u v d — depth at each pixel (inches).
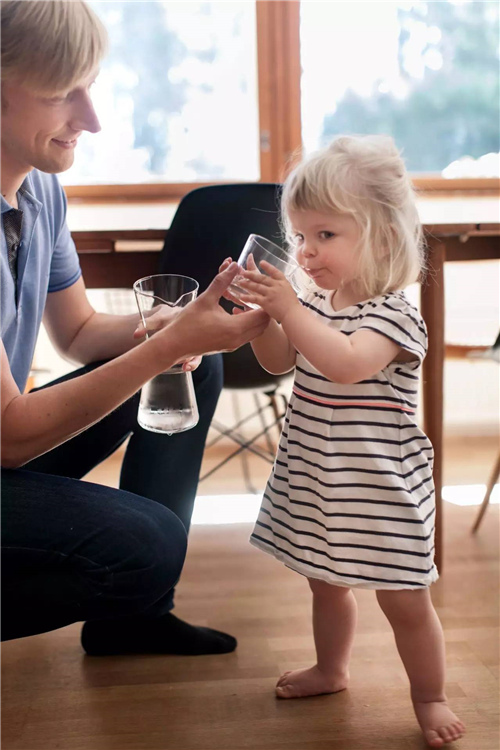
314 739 48.5
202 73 124.9
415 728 49.4
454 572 73.8
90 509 40.1
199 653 58.9
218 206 67.5
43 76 39.0
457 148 130.3
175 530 43.8
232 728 49.6
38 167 43.9
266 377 79.4
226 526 88.2
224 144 127.0
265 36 123.0
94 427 55.6
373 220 45.9
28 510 38.9
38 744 48.1
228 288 44.1
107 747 47.8
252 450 100.1
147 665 57.7
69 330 59.2
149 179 127.1
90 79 41.6
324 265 46.2
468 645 59.6
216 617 65.4
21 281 47.8
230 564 77.1
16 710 52.0
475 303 126.3
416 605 46.8
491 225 68.6
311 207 45.8
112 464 114.3
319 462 47.0
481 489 98.4
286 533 49.0
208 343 40.9
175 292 45.6
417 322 46.5
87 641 59.1
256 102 125.4
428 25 126.4
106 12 122.6
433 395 71.6
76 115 42.0
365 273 46.6
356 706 52.0
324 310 49.2
